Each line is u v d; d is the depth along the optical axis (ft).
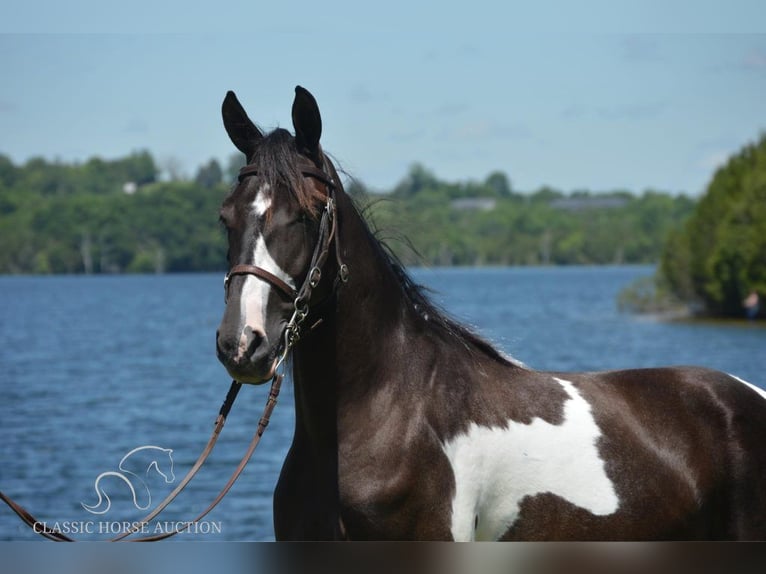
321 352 26.55
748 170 297.12
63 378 148.56
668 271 310.86
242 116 27.53
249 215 24.85
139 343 223.71
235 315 24.08
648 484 28.07
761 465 29.35
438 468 26.17
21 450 83.71
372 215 29.66
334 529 26.11
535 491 27.25
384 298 27.35
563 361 159.84
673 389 30.04
